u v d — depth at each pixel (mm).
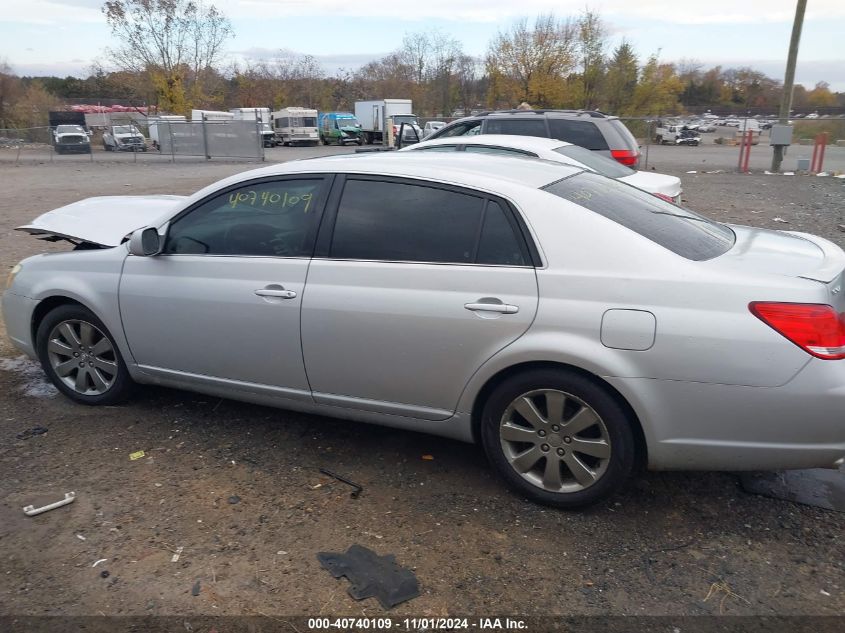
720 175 20641
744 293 2906
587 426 3182
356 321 3492
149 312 4082
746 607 2719
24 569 2941
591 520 3293
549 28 48344
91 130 47094
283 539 3139
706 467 3086
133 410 4492
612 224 3201
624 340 3004
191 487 3576
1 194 17141
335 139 49281
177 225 4074
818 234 10227
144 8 52531
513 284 3201
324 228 3652
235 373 3951
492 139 8414
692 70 90375
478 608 2717
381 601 2746
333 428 4262
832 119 22984
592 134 10227
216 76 58594
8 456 3885
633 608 2717
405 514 3340
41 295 4445
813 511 3365
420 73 72688
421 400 3516
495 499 3471
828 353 2822
